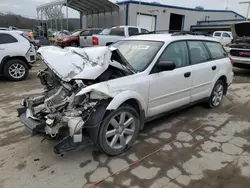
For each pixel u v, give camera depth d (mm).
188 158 2906
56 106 2766
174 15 26344
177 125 3902
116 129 2867
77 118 2498
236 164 2797
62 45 14703
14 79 7266
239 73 9016
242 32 8633
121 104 2842
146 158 2889
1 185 2379
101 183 2422
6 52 6957
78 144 2604
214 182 2469
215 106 4855
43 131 2684
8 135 3461
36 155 2926
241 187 2395
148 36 3959
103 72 2854
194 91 4055
